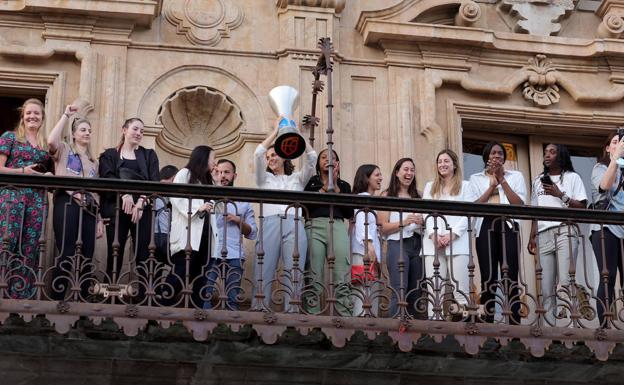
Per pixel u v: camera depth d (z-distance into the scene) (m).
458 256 16.02
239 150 18.03
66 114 15.78
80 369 15.02
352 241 15.94
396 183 16.44
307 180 16.38
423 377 15.56
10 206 15.10
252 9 18.50
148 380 15.13
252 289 15.84
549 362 15.56
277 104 16.12
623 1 19.05
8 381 14.93
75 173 16.02
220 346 15.03
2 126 17.98
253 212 16.39
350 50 18.48
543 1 18.97
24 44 17.78
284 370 15.35
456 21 18.61
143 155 16.12
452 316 15.52
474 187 16.77
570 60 18.83
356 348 15.24
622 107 18.81
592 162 19.05
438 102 18.45
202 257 15.59
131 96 17.78
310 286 15.12
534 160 18.91
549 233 16.64
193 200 15.70
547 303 16.55
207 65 18.09
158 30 18.16
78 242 14.66
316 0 18.44
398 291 15.03
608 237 16.03
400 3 18.42
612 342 15.13
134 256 14.87
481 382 15.66
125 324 14.41
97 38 17.92
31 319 14.40
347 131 18.11
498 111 18.48
